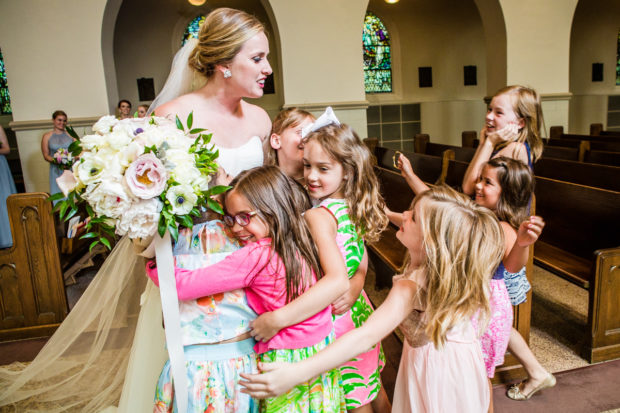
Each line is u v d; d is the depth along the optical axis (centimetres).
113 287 202
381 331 141
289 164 196
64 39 604
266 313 138
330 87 698
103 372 230
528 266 252
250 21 171
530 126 264
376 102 1106
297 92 686
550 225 338
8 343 328
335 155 158
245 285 141
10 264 324
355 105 705
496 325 201
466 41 1128
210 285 138
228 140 191
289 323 136
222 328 144
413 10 1094
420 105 1139
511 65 747
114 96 662
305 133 167
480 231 145
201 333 144
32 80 604
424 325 152
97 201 125
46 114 613
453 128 1164
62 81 611
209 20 172
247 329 148
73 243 439
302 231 146
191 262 145
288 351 142
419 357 153
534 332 307
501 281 205
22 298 330
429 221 147
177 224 135
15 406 234
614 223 279
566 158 491
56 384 234
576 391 240
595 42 1191
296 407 142
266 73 178
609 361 268
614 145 556
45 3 594
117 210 125
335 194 165
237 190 142
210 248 150
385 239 363
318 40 684
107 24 637
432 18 1106
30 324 333
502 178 221
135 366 174
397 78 1123
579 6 1152
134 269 203
